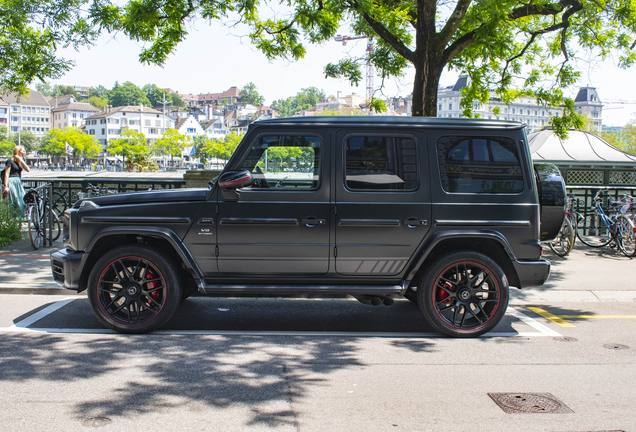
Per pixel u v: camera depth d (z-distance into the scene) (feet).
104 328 17.85
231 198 16.58
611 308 22.43
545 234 17.81
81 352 15.37
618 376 14.25
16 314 19.57
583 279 26.81
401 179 16.78
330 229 16.65
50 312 19.89
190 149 431.84
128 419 11.13
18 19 44.04
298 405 12.04
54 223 35.09
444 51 35.24
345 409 11.88
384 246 16.74
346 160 16.71
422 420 11.39
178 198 16.78
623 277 27.32
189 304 21.74
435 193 16.74
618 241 34.14
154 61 41.86
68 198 42.50
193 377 13.60
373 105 47.70
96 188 38.60
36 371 13.79
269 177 16.74
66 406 11.72
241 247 16.69
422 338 17.57
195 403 12.01
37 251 31.58
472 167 16.93
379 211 16.65
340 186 16.63
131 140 319.68
